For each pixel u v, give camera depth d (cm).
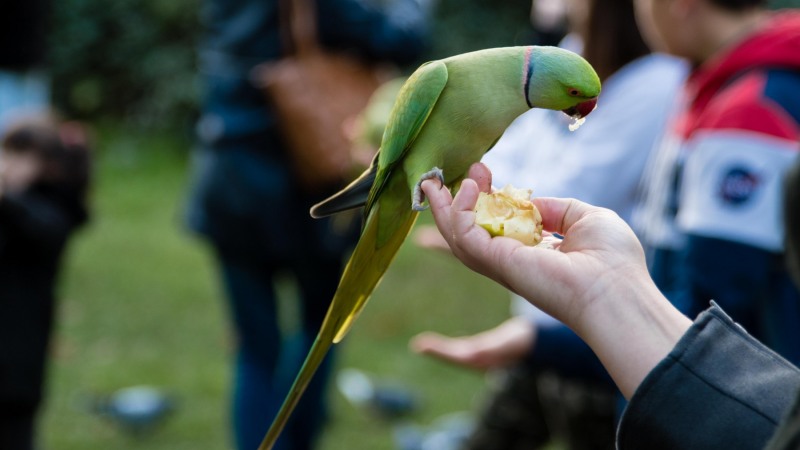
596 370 242
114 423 408
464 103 163
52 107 966
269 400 361
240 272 366
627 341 122
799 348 213
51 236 322
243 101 359
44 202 332
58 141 337
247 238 361
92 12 957
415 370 501
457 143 166
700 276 214
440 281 639
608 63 273
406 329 562
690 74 254
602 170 266
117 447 402
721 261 211
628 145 265
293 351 369
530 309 252
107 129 960
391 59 364
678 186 234
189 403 445
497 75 161
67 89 971
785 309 212
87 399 426
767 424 110
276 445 359
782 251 210
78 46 959
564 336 243
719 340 116
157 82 959
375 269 184
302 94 350
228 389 461
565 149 276
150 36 962
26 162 331
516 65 161
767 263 210
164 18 952
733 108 215
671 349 120
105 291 582
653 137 264
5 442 322
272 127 356
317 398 366
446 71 164
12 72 488
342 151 353
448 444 384
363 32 354
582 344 241
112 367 479
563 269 128
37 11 486
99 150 911
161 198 800
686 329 122
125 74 971
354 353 521
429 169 168
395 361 512
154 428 412
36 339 324
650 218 243
